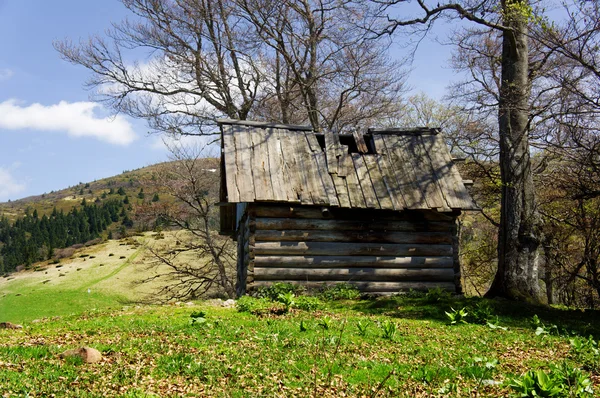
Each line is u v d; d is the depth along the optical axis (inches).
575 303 1051.3
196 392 238.5
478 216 1154.0
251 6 954.7
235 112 1097.4
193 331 363.6
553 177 733.3
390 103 1162.0
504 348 350.9
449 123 988.6
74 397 224.2
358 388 251.1
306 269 599.2
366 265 614.9
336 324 400.8
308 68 1032.8
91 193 6781.5
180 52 1037.2
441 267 629.9
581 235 917.8
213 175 1199.6
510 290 590.2
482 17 613.9
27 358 286.0
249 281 584.7
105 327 397.1
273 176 616.1
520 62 626.2
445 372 278.8
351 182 631.2
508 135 621.0
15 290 1678.2
